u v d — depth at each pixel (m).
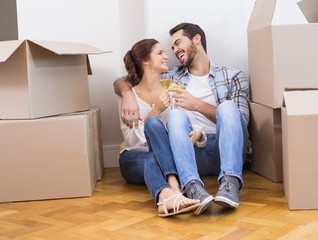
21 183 2.16
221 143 1.97
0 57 1.99
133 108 2.40
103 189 2.38
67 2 2.89
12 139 2.13
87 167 2.19
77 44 2.38
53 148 2.16
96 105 2.94
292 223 1.67
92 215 1.91
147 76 2.46
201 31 2.57
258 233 1.59
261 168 2.50
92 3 2.91
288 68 2.15
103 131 2.96
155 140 2.00
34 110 2.15
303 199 1.82
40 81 2.18
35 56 2.15
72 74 2.38
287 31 2.13
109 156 2.98
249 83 2.60
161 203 1.84
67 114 2.32
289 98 1.85
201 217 1.81
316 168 1.80
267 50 2.20
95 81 2.93
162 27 2.75
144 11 2.84
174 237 1.60
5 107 2.17
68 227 1.77
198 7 2.76
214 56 2.79
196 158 2.38
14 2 3.57
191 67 2.57
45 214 1.95
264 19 2.25
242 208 1.90
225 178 1.88
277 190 2.17
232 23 2.78
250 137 2.63
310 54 2.14
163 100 2.38
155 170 1.96
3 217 1.93
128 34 2.93
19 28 2.86
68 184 2.19
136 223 1.78
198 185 1.85
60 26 2.89
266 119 2.36
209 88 2.54
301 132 1.79
